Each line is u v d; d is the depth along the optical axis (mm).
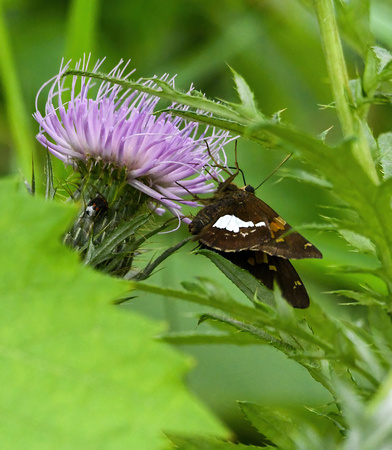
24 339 222
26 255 227
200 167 453
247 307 390
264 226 457
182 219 458
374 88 406
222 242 456
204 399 500
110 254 435
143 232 451
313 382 505
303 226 390
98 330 220
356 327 405
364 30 421
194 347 505
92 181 450
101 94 453
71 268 226
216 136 452
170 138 450
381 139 418
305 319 396
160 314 501
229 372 503
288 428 402
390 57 406
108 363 215
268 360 505
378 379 393
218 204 456
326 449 391
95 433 206
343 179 376
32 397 216
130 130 450
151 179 451
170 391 208
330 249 513
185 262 522
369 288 405
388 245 393
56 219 229
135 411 208
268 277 459
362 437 284
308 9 419
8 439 208
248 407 403
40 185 444
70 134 451
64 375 216
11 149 545
